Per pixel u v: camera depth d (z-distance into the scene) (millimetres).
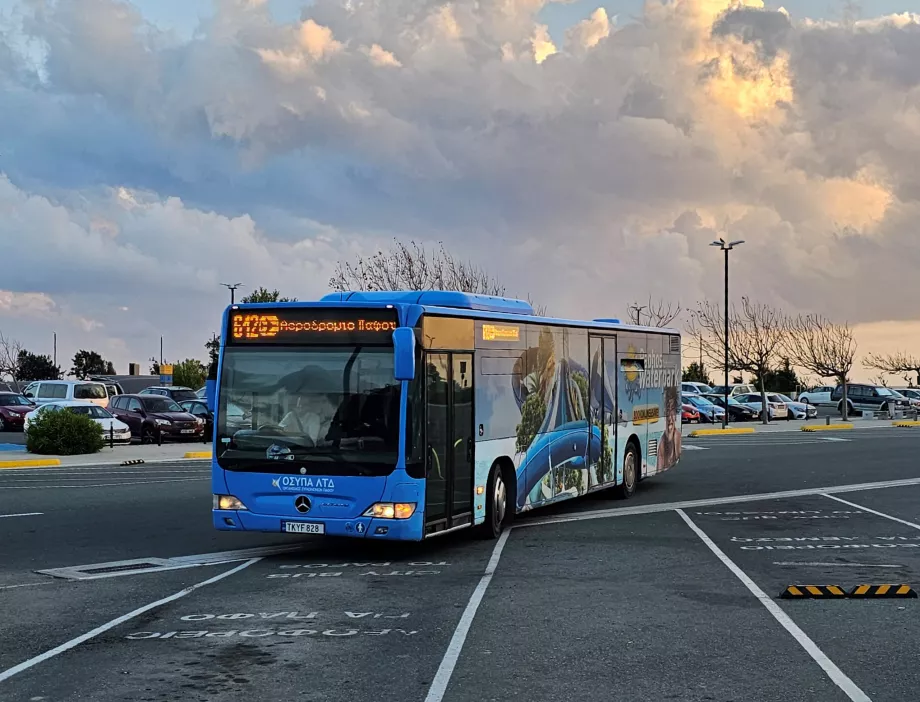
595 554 12969
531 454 15336
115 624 8938
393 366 12117
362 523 11992
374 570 11859
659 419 21281
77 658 7723
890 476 24453
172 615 9320
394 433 11984
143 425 37750
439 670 7340
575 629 8672
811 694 6727
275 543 14141
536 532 15047
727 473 25219
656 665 7465
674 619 9062
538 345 15609
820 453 32062
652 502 19062
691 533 14930
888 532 15023
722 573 11531
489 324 14062
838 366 65062
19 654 7867
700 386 63438
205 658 7715
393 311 12211
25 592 10508
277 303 12594
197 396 47719
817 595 10031
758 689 6844
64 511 17812
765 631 8586
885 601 9852
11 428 44375
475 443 13602
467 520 13383
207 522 16375
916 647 8031
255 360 12570
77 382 44406
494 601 9930
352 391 12180
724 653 7828
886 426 50875
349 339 12305
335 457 12094
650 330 20766
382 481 11930
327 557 12883
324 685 6957
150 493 20844
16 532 15250
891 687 6898
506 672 7281
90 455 31609
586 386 17438
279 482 12266
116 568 12094
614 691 6797
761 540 14203
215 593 10430
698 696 6676
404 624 8898
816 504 18781
